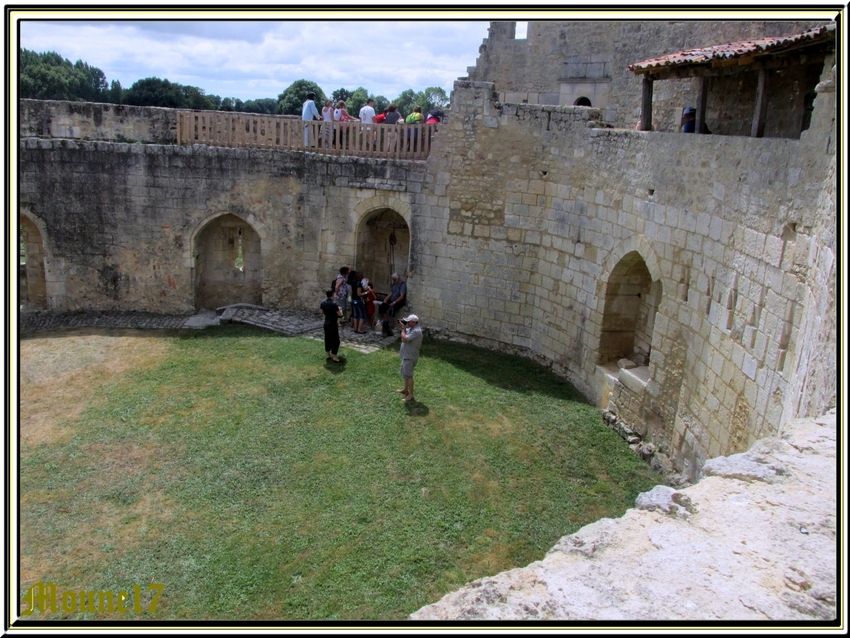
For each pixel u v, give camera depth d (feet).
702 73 36.22
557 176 50.08
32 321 59.88
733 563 13.17
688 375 34.94
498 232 54.08
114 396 44.14
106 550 28.35
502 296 55.16
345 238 59.88
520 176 52.29
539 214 52.13
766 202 28.17
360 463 35.70
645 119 42.19
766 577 12.70
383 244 63.82
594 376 45.85
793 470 16.16
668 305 37.19
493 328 56.13
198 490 33.06
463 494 32.99
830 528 14.05
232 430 39.37
